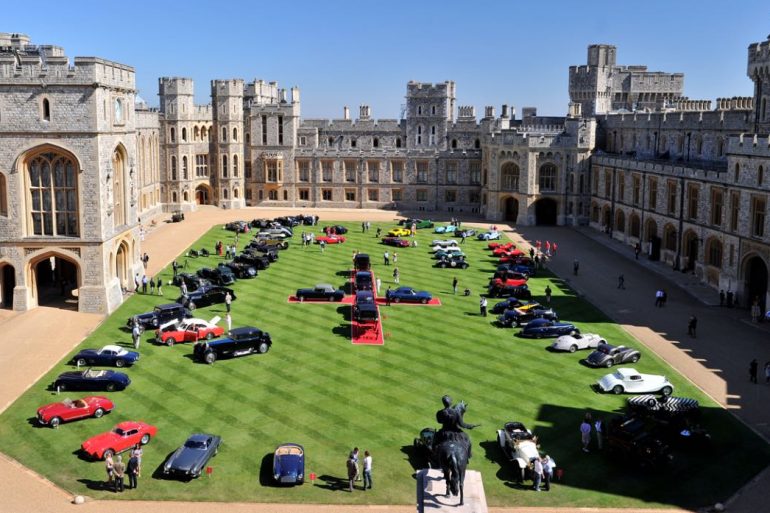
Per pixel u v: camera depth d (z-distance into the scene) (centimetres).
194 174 14225
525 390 5341
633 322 7019
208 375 5569
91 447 4256
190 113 13862
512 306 7262
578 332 6438
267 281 8438
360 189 14525
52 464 4222
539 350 6216
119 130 7500
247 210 14225
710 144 9950
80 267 7056
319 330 6688
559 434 4662
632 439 4250
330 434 4628
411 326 6844
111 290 7200
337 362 5872
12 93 6850
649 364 5862
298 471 4041
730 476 4178
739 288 7656
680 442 4478
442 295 7975
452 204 14312
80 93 6862
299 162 14588
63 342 6247
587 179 12688
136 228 8188
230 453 4375
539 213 13275
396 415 4900
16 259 7062
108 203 7194
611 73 14712
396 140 14438
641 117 11888
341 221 12825
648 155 11631
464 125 14238
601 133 13600
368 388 5347
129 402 5059
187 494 3944
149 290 7938
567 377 5603
